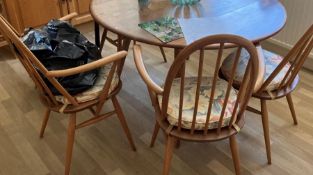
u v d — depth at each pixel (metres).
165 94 1.35
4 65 2.72
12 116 2.20
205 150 1.93
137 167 1.84
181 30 1.56
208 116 1.37
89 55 1.71
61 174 1.80
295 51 1.45
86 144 1.99
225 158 1.88
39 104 2.30
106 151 1.94
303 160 1.86
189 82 1.66
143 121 2.16
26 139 2.03
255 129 2.07
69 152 1.70
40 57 1.56
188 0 1.83
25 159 1.89
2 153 1.93
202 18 1.67
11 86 2.48
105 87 1.58
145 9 1.79
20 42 1.33
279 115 2.18
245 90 1.38
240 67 1.76
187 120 1.42
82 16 3.14
